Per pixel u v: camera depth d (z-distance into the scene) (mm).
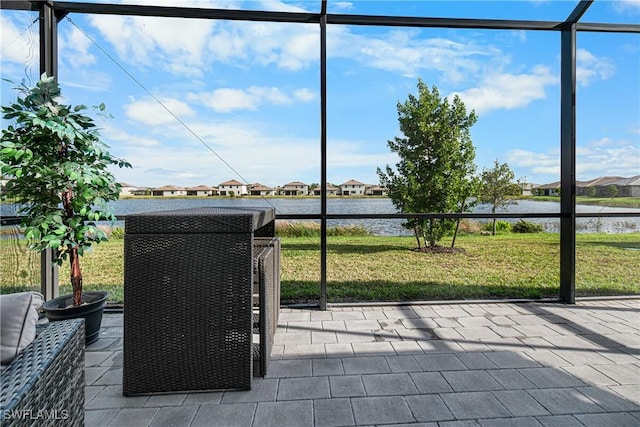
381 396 2020
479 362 2439
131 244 1997
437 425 1759
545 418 1811
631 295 3982
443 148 4477
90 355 2572
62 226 2594
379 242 4324
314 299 3932
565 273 3814
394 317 3363
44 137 2584
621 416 1829
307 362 2443
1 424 822
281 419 1808
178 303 2027
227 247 2049
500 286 4234
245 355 2070
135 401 1969
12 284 3148
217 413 1857
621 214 3793
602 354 2562
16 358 1084
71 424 1286
